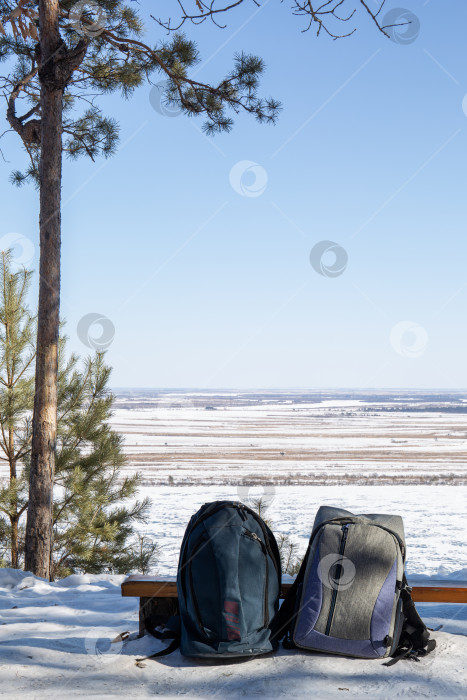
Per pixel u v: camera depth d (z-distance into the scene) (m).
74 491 7.65
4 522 7.65
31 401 7.79
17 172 8.91
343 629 2.83
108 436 8.10
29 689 2.47
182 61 7.89
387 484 26.25
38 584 5.02
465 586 3.09
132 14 7.41
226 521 2.95
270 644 2.83
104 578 5.37
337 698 2.38
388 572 2.91
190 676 2.62
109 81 8.25
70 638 3.12
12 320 7.68
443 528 16.61
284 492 23.03
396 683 2.52
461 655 2.84
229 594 2.81
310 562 2.99
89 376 8.06
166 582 3.11
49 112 6.88
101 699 2.36
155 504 19.25
